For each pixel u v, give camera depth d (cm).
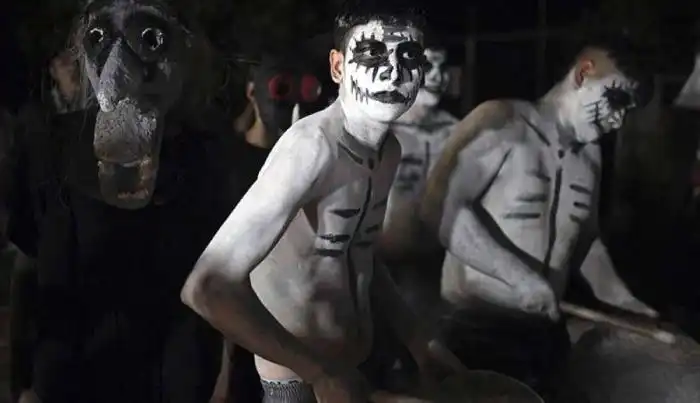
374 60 104
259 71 136
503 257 144
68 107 121
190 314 119
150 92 112
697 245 180
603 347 147
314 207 108
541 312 145
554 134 149
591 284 163
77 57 116
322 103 138
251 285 106
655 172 180
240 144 127
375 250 123
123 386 119
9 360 132
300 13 142
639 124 178
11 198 121
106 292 117
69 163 115
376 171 111
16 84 124
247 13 141
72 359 119
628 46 154
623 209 182
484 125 147
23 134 120
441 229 147
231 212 107
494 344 145
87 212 115
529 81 182
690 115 176
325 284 110
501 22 183
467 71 184
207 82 124
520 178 146
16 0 124
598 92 146
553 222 150
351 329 113
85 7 116
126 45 110
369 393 110
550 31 178
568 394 135
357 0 107
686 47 168
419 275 157
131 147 112
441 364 123
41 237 118
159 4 114
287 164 102
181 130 118
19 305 125
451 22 184
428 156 166
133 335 118
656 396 134
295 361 101
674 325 160
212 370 122
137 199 114
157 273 117
